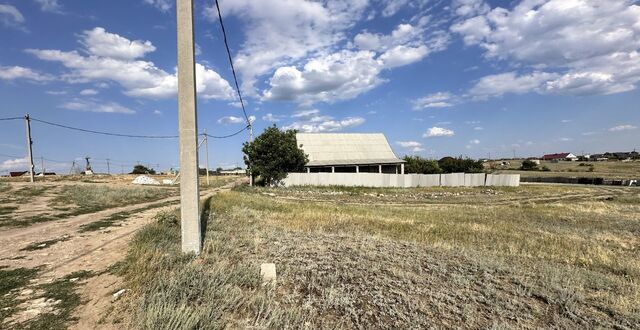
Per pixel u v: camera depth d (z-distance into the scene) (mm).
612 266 8242
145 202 18969
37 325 3859
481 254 8336
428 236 10727
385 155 45500
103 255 6832
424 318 4500
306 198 26156
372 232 10953
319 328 4062
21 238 8594
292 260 6566
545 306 5340
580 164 94500
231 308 4352
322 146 43656
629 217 18672
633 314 5113
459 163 52969
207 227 9570
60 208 15070
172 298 4336
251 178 37312
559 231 13469
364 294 5117
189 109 6793
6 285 5102
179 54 6754
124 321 3975
